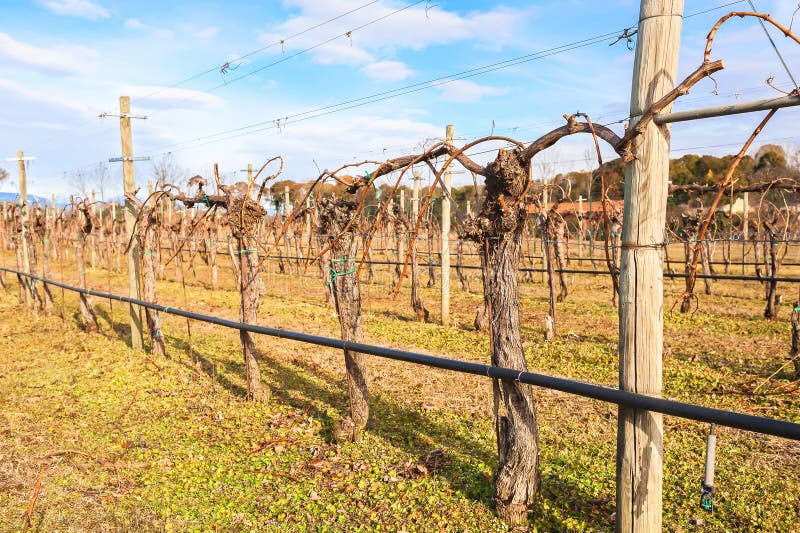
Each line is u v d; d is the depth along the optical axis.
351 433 6.08
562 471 5.16
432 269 20.78
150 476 5.39
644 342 3.30
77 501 4.81
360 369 6.25
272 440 6.25
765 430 2.75
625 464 3.43
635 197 3.24
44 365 9.73
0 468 5.39
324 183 6.22
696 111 2.94
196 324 13.55
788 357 9.04
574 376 8.34
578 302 15.96
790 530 4.09
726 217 15.27
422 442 6.02
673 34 3.08
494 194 4.34
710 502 3.21
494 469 5.23
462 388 7.89
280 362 9.66
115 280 23.09
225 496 5.00
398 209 15.86
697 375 8.19
